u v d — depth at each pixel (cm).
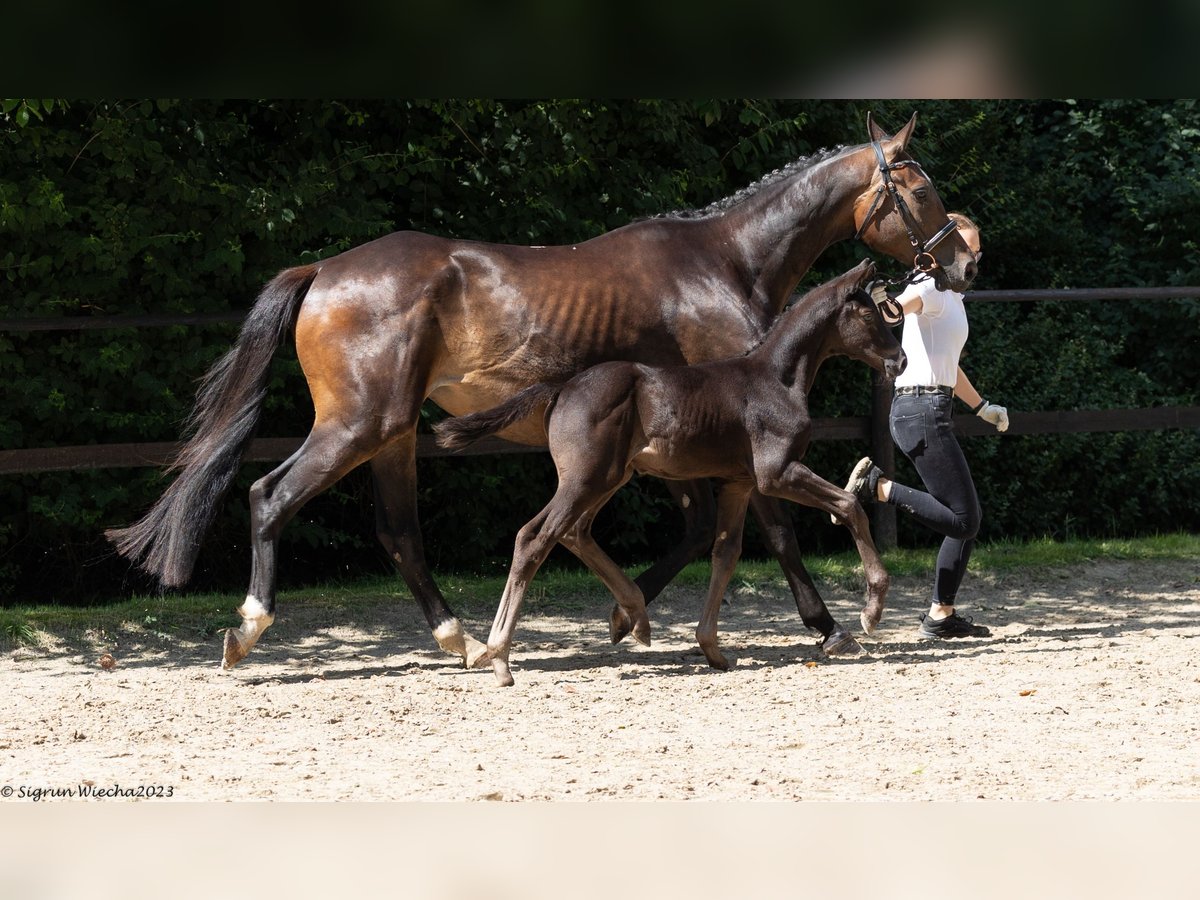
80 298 1079
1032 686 764
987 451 1425
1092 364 1553
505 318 834
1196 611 1062
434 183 1172
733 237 895
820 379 1362
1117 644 895
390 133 1167
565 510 783
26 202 1005
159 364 1093
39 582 1171
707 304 863
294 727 696
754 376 813
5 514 1113
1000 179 1622
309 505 1244
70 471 1079
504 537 1288
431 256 830
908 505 884
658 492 1312
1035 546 1298
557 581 1146
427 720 709
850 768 596
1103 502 1527
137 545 852
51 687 813
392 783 578
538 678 825
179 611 1017
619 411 784
